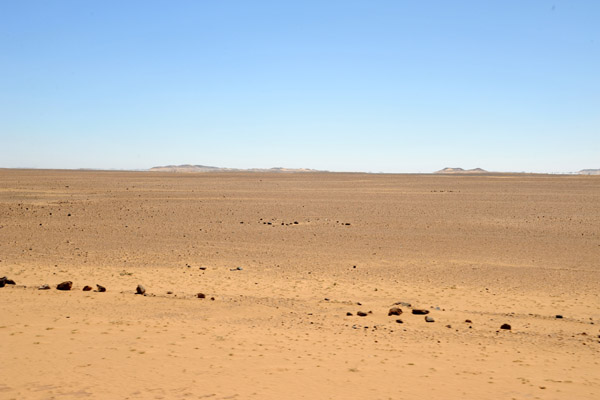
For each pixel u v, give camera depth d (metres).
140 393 8.45
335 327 13.79
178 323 13.52
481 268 24.59
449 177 88.06
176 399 8.22
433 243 31.34
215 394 8.48
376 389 8.94
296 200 51.41
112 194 53.25
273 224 38.12
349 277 22.31
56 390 8.51
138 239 31.77
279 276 22.19
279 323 14.09
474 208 46.47
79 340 11.49
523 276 22.94
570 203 49.84
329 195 56.25
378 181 77.50
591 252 28.78
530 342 12.84
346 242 31.48
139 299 16.42
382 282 21.36
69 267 23.02
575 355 11.73
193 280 20.64
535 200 52.06
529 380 9.70
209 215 41.81
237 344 11.63
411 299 18.28
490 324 14.83
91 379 9.06
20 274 20.77
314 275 22.61
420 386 9.16
